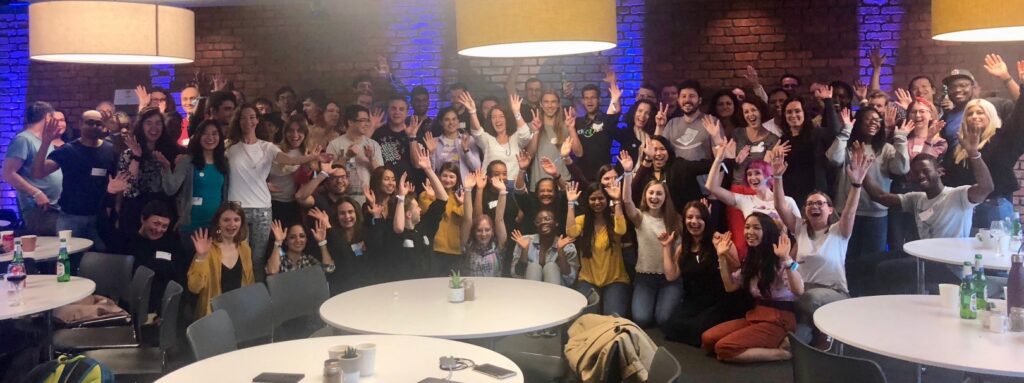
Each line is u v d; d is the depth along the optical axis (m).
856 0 7.31
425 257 6.05
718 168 5.77
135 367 3.82
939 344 2.96
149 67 8.33
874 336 3.07
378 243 5.89
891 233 6.27
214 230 5.04
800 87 7.44
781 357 5.05
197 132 5.91
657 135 6.15
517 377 2.60
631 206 5.80
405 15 8.02
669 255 5.66
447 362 2.69
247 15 8.21
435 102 8.05
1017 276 3.32
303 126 6.51
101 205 6.46
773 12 7.45
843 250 5.15
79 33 3.56
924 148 6.30
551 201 5.89
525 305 3.83
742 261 5.70
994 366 2.68
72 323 4.80
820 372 2.70
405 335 3.14
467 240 5.89
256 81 8.24
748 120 6.29
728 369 4.95
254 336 3.82
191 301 4.91
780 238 5.03
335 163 6.39
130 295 4.54
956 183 6.28
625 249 6.10
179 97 8.30
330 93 8.16
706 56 7.59
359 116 6.50
